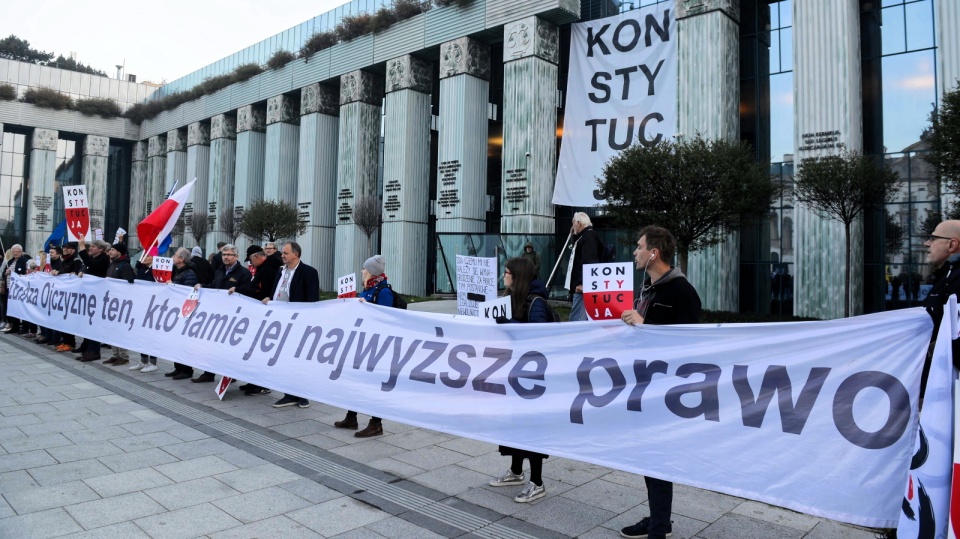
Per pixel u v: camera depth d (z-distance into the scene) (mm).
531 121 21641
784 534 3842
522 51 22047
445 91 24766
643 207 14562
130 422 6199
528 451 4312
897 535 2758
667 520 3537
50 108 43344
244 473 4793
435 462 5250
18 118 42094
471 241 22531
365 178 28953
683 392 3562
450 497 4426
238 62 38219
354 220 27734
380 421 6062
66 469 4773
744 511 4258
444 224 24328
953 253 3324
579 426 3953
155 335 8328
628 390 3781
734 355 3436
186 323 7863
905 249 16297
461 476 4902
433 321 5027
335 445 5672
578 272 6465
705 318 16094
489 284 5883
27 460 4965
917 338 2965
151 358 9508
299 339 6215
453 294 23234
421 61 26938
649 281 4246
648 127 19375
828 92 15953
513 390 4324
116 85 47906
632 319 3807
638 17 19828
